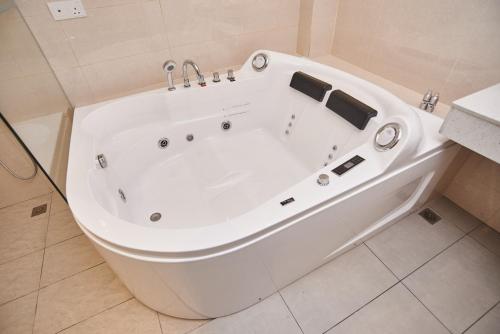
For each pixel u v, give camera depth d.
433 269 1.28
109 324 1.13
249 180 1.56
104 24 1.33
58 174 1.11
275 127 1.77
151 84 1.62
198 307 1.02
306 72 1.57
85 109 1.39
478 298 1.17
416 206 1.46
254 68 1.68
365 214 1.13
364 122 1.21
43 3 1.17
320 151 1.48
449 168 1.35
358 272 1.27
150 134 1.55
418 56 1.37
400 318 1.12
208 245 0.74
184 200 1.47
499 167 1.27
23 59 1.11
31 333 1.11
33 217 1.59
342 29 1.75
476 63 1.15
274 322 1.12
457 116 0.94
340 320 1.12
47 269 1.33
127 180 1.47
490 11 1.04
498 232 1.41
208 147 1.74
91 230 0.80
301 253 1.03
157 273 0.81
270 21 1.73
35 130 1.05
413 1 1.29
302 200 0.86
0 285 1.28
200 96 1.58
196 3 1.46
